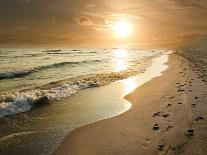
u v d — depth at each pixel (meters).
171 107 10.59
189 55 46.69
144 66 31.22
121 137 7.73
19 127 8.94
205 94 12.38
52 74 24.48
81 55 60.47
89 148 7.07
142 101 12.46
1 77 21.98
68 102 12.73
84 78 20.53
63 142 7.57
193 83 15.70
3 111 10.60
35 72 25.80
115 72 24.98
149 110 10.57
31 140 7.75
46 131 8.53
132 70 26.91
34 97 12.85
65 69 29.02
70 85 16.97
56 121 9.62
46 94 14.02
